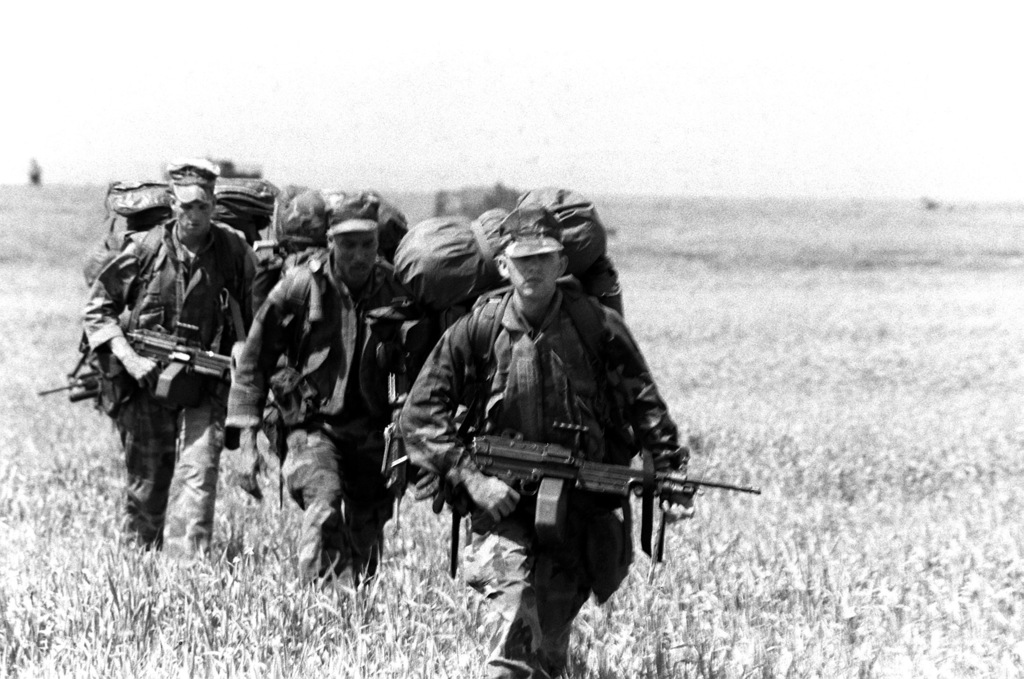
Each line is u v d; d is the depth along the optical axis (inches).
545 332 698.8
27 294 4429.1
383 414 895.7
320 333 888.9
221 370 1045.8
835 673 753.6
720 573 956.0
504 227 697.0
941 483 1540.4
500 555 697.0
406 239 797.9
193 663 704.4
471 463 706.2
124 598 792.9
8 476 1326.3
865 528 1218.6
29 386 2224.4
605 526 717.9
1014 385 2689.5
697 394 2374.5
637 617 836.0
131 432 1099.3
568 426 700.7
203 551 968.9
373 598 821.9
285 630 753.6
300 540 882.8
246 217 1137.4
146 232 1082.7
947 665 754.8
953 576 968.9
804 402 2277.3
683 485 700.7
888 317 4414.4
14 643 744.3
